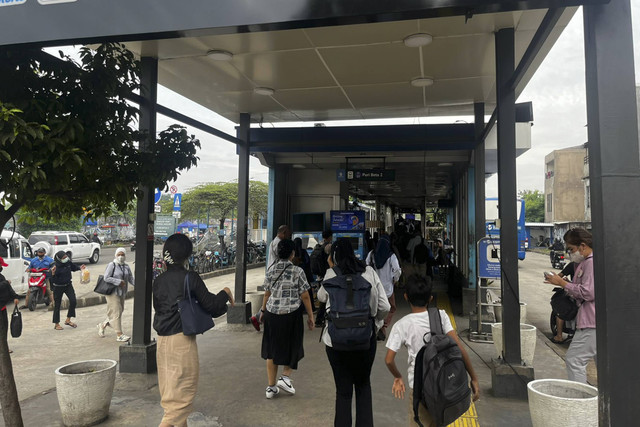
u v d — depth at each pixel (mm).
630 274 2398
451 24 5414
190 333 3531
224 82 7633
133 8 2803
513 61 5383
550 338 8547
